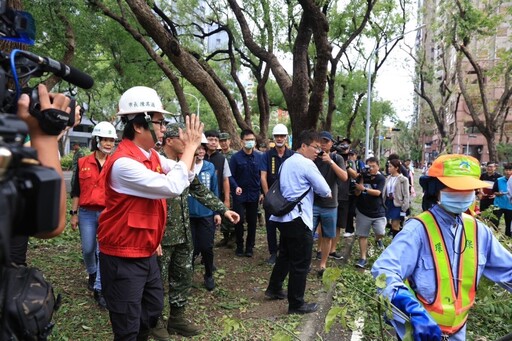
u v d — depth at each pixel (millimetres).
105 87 25469
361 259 6570
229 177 6621
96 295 4531
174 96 28281
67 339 3564
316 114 8398
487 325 3928
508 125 40625
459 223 2297
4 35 1498
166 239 3703
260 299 4871
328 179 5746
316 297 4926
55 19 9617
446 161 2225
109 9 11125
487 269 2391
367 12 13289
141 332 2938
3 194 999
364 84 21125
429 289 2252
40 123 1507
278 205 4262
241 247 6820
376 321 3926
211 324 4102
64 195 1561
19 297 1327
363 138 34938
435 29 19062
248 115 15875
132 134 2723
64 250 6715
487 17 16875
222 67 19125
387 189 8242
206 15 14391
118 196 2578
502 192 9656
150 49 11039
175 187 2535
